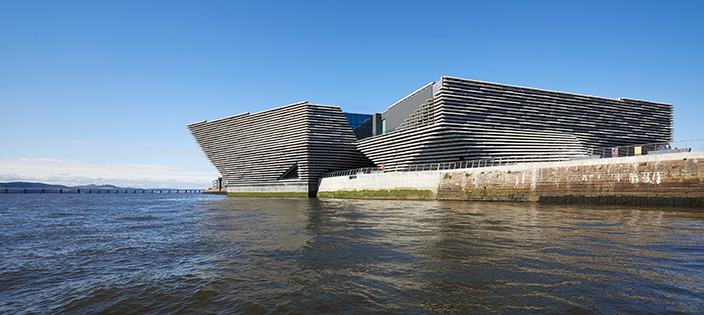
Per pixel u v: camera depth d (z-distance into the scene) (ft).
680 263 29.37
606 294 22.33
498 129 158.61
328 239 45.60
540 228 50.57
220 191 371.76
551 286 24.09
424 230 51.21
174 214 93.50
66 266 34.83
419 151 167.73
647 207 85.46
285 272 30.09
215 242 46.09
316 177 211.61
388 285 25.55
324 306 22.08
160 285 27.68
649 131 180.96
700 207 81.82
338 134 207.92
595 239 40.70
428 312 20.39
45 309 23.31
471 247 37.45
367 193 172.76
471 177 132.16
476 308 20.71
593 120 172.65
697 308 19.92
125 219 80.59
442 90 157.58
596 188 100.53
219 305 23.03
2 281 29.86
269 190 226.99
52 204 160.56
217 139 239.91
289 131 207.82
